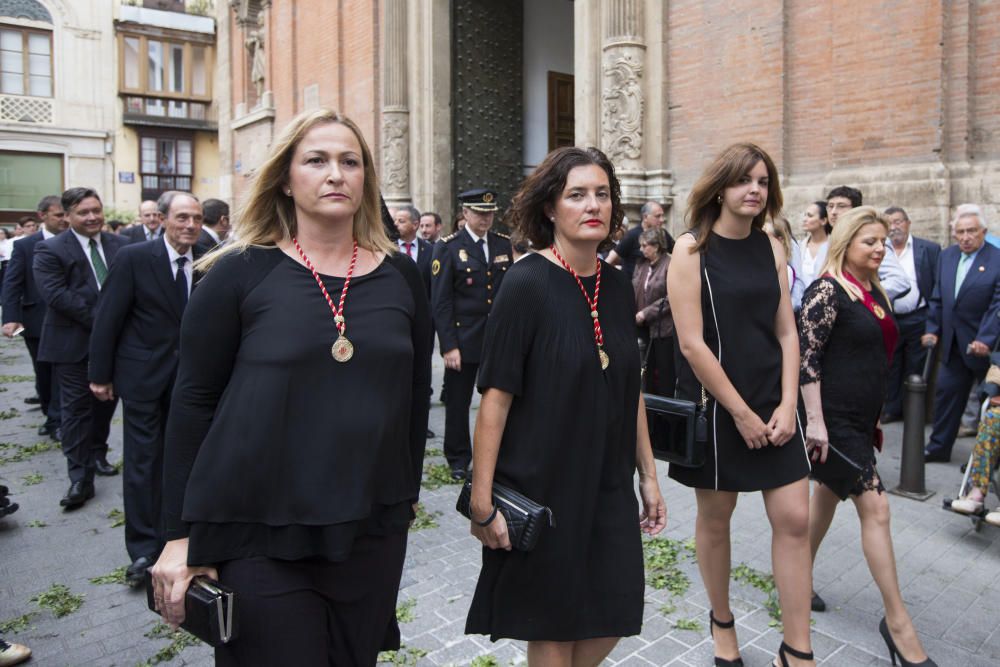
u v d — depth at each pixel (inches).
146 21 1161.4
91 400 212.7
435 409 316.5
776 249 119.2
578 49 371.9
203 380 75.7
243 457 72.4
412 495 83.5
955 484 210.4
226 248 79.1
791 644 112.2
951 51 256.2
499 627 89.3
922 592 148.8
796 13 299.3
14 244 283.3
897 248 258.8
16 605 150.0
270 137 649.6
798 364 116.2
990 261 217.2
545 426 87.6
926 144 261.3
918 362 264.4
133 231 358.0
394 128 502.6
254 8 682.8
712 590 122.3
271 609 72.4
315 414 74.4
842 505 194.2
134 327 160.9
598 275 93.1
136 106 1176.8
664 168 350.0
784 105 302.8
